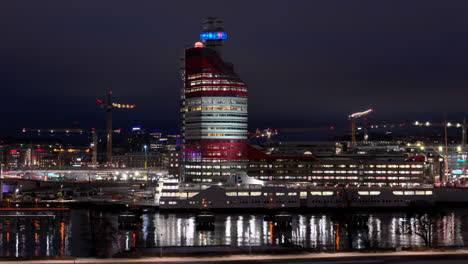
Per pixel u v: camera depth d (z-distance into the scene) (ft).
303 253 611.06
